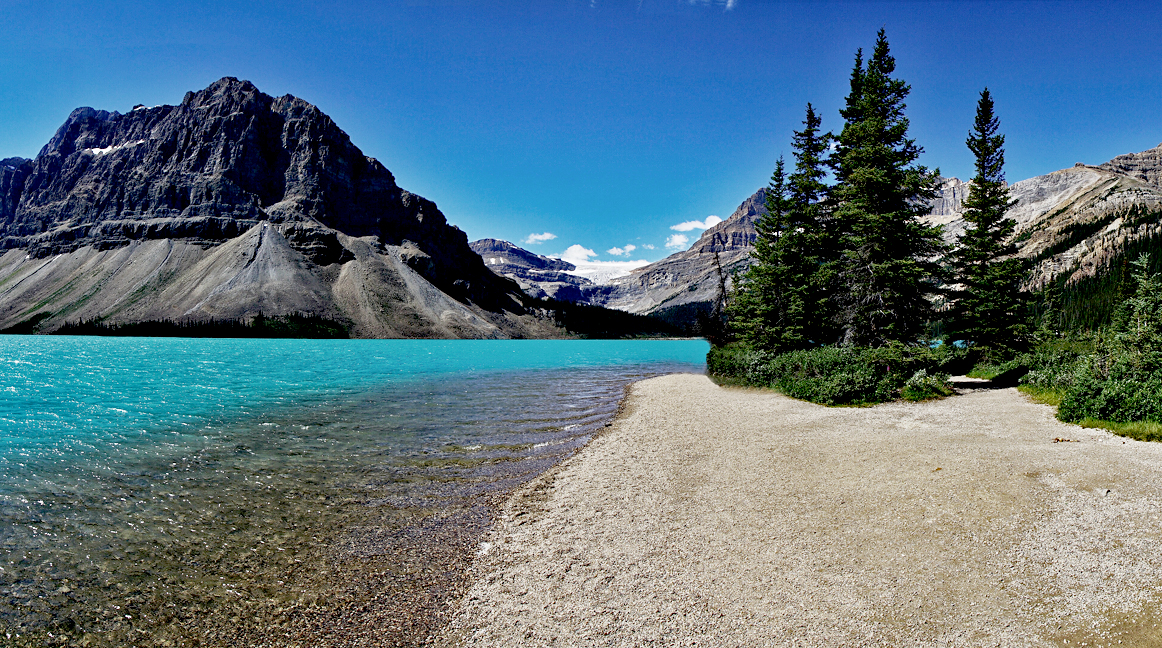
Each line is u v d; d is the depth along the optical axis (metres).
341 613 6.88
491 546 8.71
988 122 29.62
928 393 21.75
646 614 6.50
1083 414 14.81
